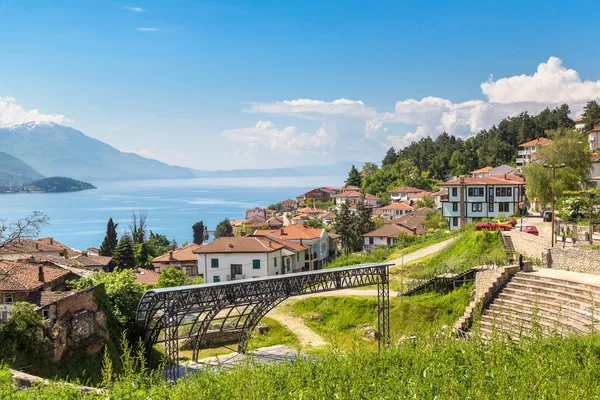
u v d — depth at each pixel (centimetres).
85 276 4616
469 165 18288
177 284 6384
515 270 4241
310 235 8562
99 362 3591
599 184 7694
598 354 1941
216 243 7006
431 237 7575
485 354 1772
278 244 7275
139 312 4031
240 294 3931
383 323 4284
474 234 5581
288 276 4066
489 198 8019
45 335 3294
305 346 4550
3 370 2352
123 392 1914
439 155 19862
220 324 4978
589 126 14050
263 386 1803
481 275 4356
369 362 2147
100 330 3772
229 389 1834
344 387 1692
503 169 12006
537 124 18375
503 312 3753
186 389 1945
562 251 4294
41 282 4181
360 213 10488
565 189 6800
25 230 3675
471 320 3884
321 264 8638
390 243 9369
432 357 1967
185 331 4778
